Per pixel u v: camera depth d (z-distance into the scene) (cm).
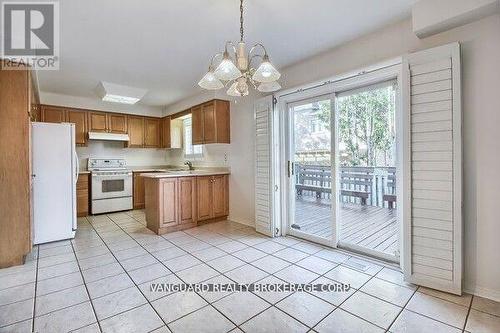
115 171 498
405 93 211
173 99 503
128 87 420
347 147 318
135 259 271
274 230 343
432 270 204
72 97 468
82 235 356
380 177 429
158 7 202
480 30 189
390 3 202
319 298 195
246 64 180
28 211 265
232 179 432
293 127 354
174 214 372
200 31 242
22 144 265
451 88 191
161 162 613
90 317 173
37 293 204
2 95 259
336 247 299
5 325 165
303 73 313
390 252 278
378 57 245
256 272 239
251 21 226
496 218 187
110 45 269
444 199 196
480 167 192
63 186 332
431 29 201
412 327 160
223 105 425
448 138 193
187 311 179
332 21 228
